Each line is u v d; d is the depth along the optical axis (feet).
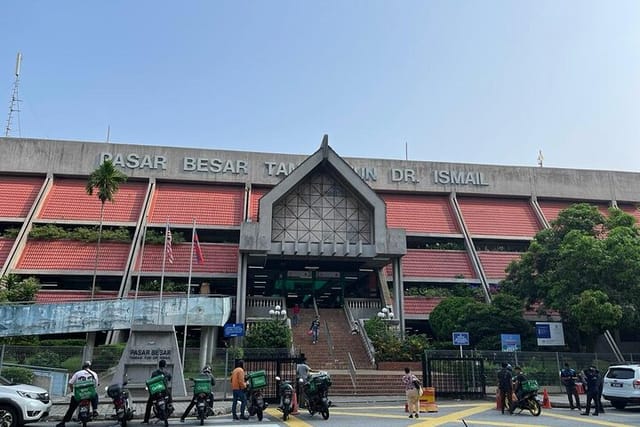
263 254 123.54
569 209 125.39
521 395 63.67
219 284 144.36
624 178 189.67
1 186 153.58
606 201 186.50
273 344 104.68
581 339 122.72
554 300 112.16
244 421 56.18
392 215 167.02
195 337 119.75
